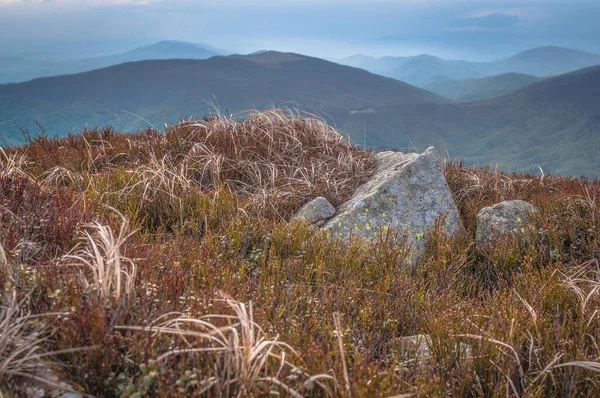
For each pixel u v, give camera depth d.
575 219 5.80
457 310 3.47
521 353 2.89
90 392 2.02
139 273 2.93
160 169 6.05
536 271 4.56
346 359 2.71
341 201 6.43
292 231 4.92
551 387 2.63
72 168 6.72
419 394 2.26
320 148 7.99
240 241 4.72
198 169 6.82
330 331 2.94
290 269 4.27
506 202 6.24
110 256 2.71
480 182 7.96
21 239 3.14
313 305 3.44
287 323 3.10
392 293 4.01
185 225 5.06
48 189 4.60
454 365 2.82
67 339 2.14
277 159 7.44
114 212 4.77
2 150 6.91
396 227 5.74
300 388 2.19
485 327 3.27
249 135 7.88
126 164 7.25
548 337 2.95
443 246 5.14
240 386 2.06
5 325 2.04
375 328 3.33
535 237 5.51
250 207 5.81
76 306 2.27
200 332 2.41
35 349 1.99
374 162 7.81
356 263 4.56
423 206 6.05
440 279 4.59
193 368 2.14
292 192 6.38
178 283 3.04
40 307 2.37
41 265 2.78
